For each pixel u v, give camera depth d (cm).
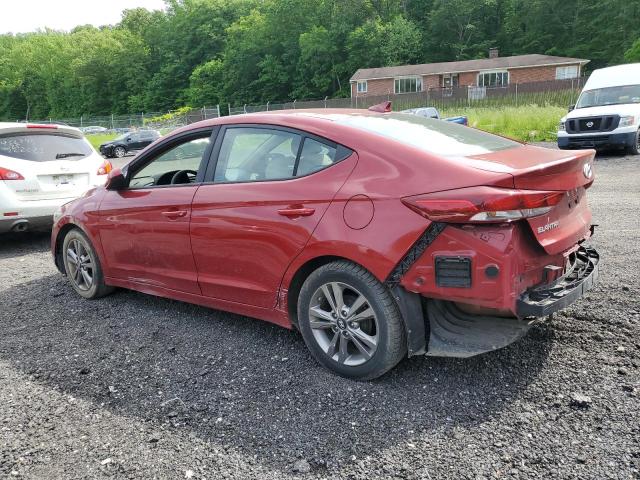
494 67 5359
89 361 364
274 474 238
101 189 471
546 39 6200
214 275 373
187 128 405
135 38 8838
